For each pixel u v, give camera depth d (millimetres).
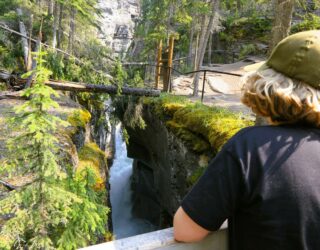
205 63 22312
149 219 10633
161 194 9094
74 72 8539
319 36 952
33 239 2363
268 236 882
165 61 11594
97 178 5172
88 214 2723
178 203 7250
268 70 1018
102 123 9703
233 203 924
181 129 6973
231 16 22500
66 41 11344
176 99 8484
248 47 20625
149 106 9164
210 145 6031
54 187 2447
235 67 17328
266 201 878
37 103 2283
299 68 931
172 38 10961
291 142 921
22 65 9766
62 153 4559
